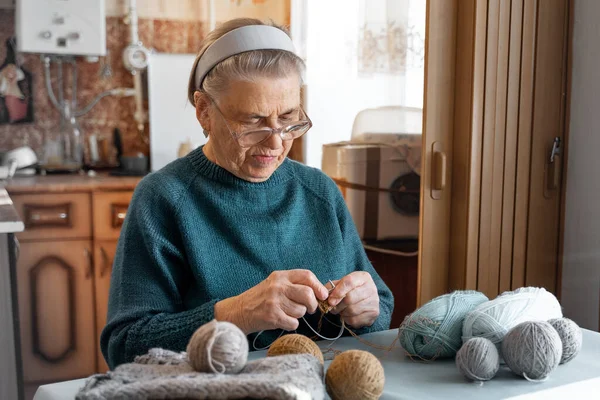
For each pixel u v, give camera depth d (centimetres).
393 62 212
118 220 250
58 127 285
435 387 79
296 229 117
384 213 215
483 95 174
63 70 284
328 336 111
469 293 95
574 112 189
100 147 293
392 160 213
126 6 287
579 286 193
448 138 179
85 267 249
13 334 175
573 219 192
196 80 108
